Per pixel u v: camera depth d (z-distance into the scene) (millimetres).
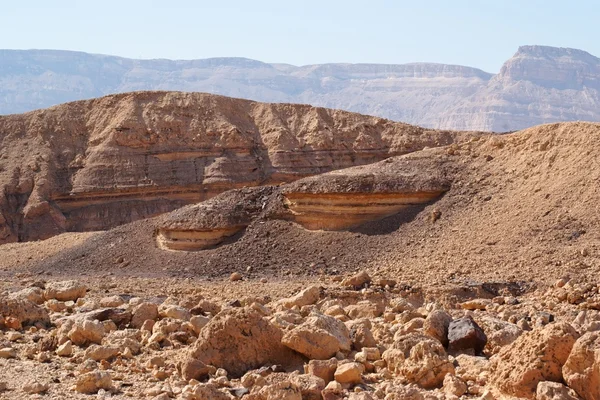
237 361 11992
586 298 20094
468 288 22531
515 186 31297
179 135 80250
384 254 29875
